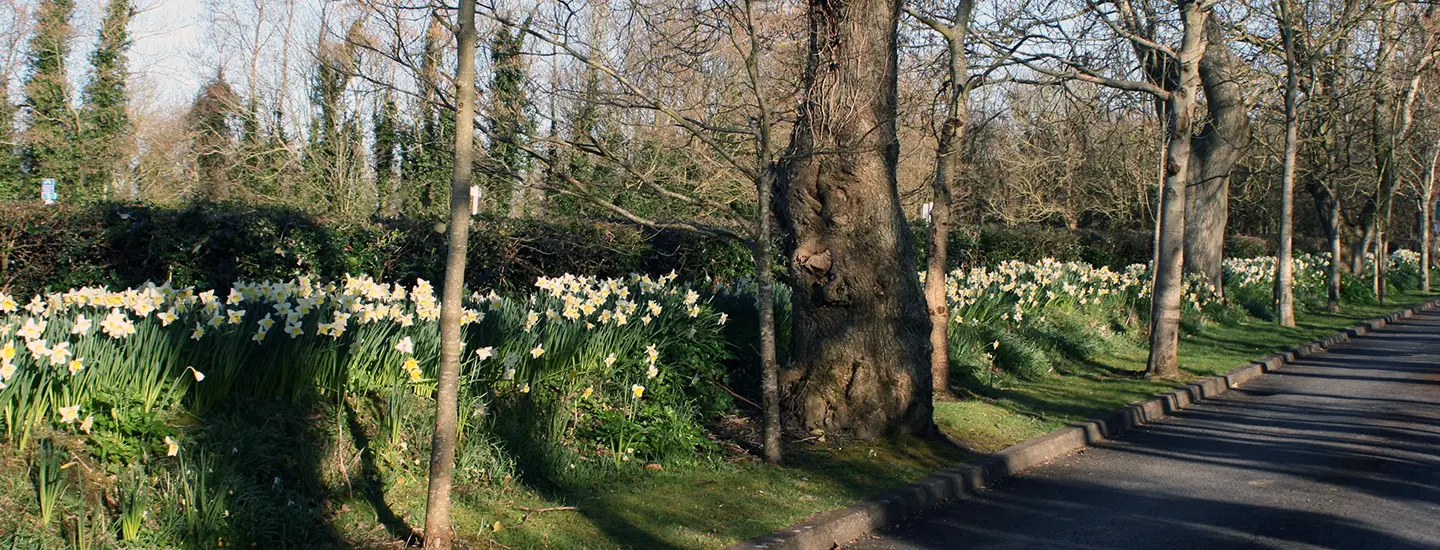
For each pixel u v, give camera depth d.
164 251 9.92
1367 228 34.53
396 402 6.01
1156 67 15.48
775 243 13.30
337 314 6.08
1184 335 18.11
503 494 5.93
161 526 4.58
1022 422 9.51
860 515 6.25
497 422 6.67
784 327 9.88
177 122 24.95
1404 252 47.72
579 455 6.71
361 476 5.63
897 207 8.20
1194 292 20.19
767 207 7.20
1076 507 7.00
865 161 7.96
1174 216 13.13
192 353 5.55
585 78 7.22
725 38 7.50
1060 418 9.87
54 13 20.16
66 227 9.50
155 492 4.78
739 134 7.77
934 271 10.55
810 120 7.76
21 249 9.34
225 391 5.63
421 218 13.07
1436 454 8.89
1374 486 7.65
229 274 10.31
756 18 7.30
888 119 8.02
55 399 5.07
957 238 22.16
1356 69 21.83
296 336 5.96
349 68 6.07
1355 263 34.66
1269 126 27.72
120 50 21.73
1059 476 8.01
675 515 5.89
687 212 10.38
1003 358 12.53
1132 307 18.16
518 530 5.38
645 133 8.70
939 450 8.03
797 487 6.73
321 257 10.82
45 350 4.85
